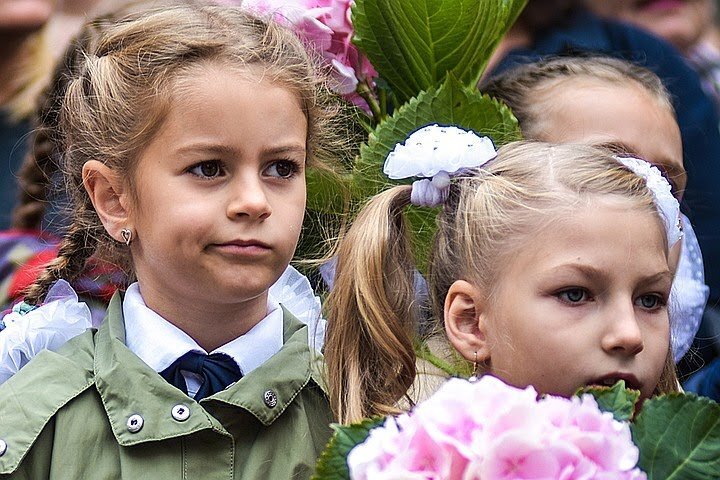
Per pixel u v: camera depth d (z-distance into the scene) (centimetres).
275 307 444
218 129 407
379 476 319
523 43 723
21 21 679
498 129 473
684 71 730
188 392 422
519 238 414
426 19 473
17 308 485
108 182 430
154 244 414
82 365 423
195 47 418
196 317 421
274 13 476
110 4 733
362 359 446
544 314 403
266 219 408
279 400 421
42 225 569
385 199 455
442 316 445
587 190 414
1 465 399
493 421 313
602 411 345
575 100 549
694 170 714
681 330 532
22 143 677
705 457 340
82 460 406
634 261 401
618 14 810
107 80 432
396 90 494
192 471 408
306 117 434
